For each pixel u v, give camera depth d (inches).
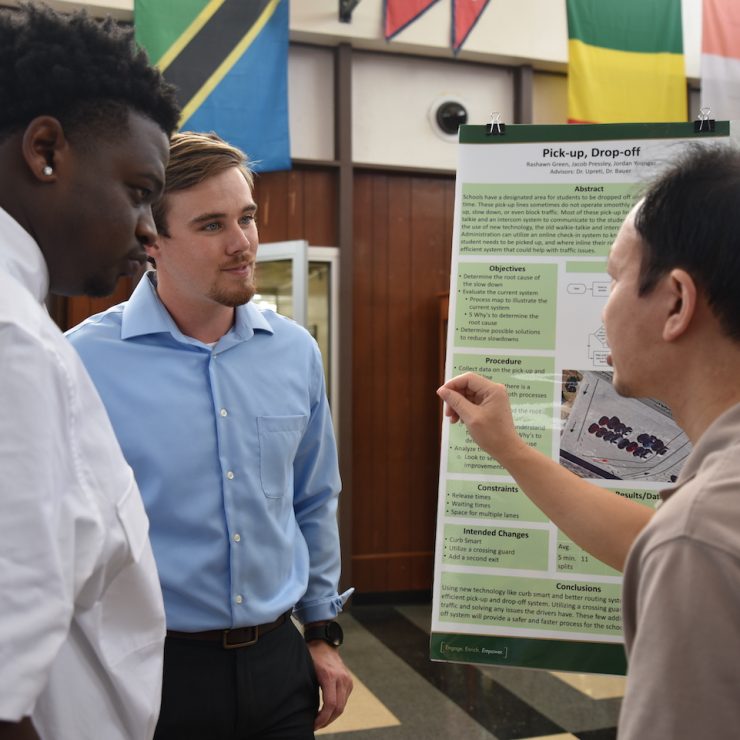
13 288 27.1
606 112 158.2
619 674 58.6
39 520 24.3
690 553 21.9
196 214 50.0
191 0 141.4
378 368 166.7
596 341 60.9
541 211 63.0
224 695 48.8
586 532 43.8
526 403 61.4
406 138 165.2
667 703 21.3
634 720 22.1
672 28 160.6
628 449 59.7
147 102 31.6
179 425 50.4
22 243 29.1
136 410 50.1
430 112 165.5
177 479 49.5
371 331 166.2
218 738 49.1
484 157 64.1
